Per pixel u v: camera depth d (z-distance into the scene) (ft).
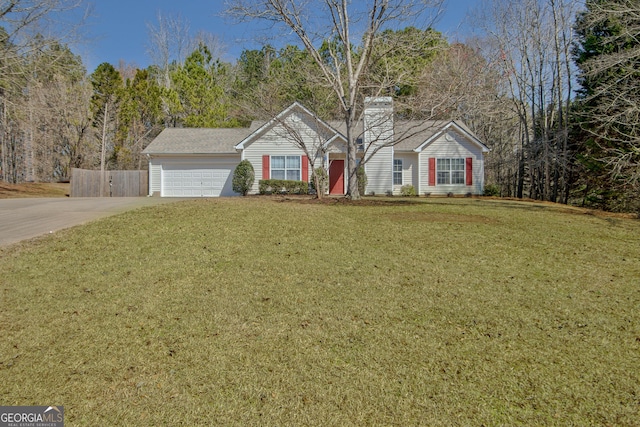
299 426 8.13
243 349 11.14
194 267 18.39
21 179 101.96
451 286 16.58
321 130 58.23
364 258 20.53
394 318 13.34
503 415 8.49
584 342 11.71
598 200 66.18
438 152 69.10
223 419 8.32
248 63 92.99
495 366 10.37
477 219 32.14
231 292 15.52
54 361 10.41
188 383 9.54
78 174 67.15
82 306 13.94
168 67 127.24
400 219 31.27
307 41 45.14
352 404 8.83
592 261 20.98
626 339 11.92
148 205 34.76
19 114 69.87
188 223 26.43
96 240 22.11
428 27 43.14
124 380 9.64
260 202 38.06
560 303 14.83
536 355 10.96
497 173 94.94
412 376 9.91
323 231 26.18
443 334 12.19
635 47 48.11
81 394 9.07
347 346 11.39
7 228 24.72
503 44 73.26
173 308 13.92
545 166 70.03
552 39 70.28
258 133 63.10
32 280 16.33
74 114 95.66
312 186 61.62
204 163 68.85
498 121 90.17
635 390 9.30
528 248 23.45
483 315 13.64
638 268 19.74
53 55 59.52
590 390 9.34
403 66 46.62
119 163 94.73
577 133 65.57
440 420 8.34
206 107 94.32
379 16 41.86
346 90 55.36
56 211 31.55
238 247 21.80
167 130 74.38
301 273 17.93
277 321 12.99
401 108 49.14
